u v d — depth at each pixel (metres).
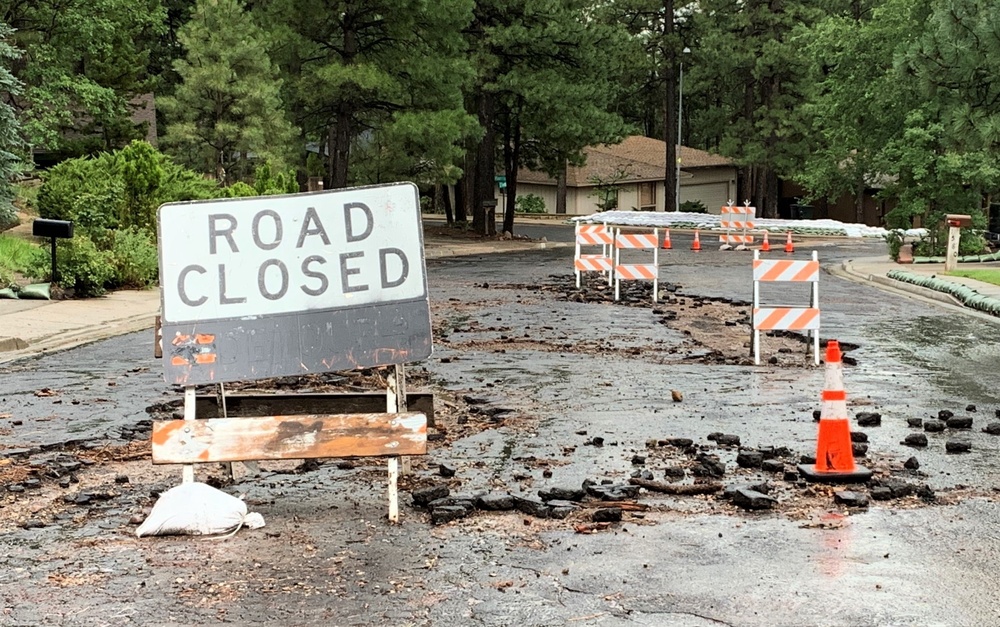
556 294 24.86
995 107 22.30
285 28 44.03
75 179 29.75
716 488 8.22
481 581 6.20
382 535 7.07
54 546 6.90
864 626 5.55
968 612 5.75
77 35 38.66
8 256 25.33
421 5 44.31
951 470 8.90
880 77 41.19
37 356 15.47
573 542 6.93
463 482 8.43
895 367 14.63
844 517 7.53
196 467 9.04
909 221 43.31
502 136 64.25
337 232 7.75
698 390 12.70
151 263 24.84
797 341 17.28
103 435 10.21
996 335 18.11
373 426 7.32
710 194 84.94
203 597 5.96
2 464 9.05
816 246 47.19
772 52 69.25
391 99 46.22
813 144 73.12
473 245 49.03
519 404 11.78
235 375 7.62
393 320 7.67
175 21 61.31
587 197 81.19
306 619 5.63
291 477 8.68
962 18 21.55
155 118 53.75
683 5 77.75
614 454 9.41
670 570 6.40
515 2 52.16
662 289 26.11
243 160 40.97
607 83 56.97
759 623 5.58
